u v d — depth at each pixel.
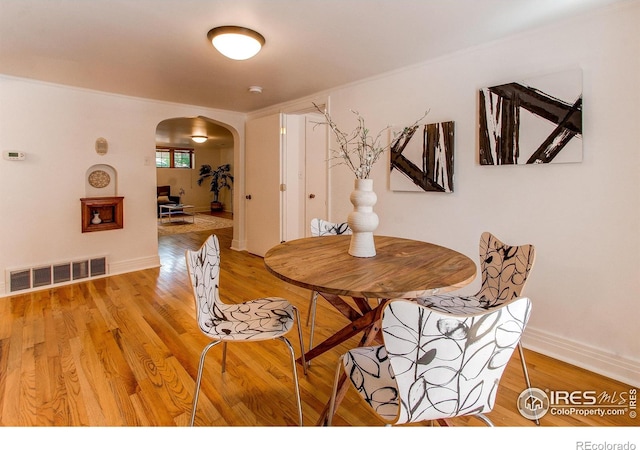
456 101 2.67
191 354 2.22
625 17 1.89
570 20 2.08
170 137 8.95
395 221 3.16
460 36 2.36
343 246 2.03
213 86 3.59
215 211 11.48
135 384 1.89
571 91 2.06
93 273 3.85
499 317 0.89
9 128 3.26
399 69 3.03
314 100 3.91
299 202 4.93
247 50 2.34
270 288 3.57
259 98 4.14
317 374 2.04
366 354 1.32
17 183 3.34
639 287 1.91
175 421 1.61
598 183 2.02
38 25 2.20
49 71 3.10
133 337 2.44
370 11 2.03
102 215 3.94
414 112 2.96
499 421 1.64
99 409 1.68
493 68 2.45
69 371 2.00
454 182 2.71
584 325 2.12
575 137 2.06
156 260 4.39
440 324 0.85
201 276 1.59
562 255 2.19
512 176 2.38
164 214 9.42
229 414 1.67
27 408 1.67
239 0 1.91
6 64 2.92
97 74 3.19
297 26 2.22
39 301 3.13
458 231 2.72
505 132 2.36
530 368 2.10
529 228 2.32
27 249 3.42
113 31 2.29
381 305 1.66
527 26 2.21
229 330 1.53
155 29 2.26
